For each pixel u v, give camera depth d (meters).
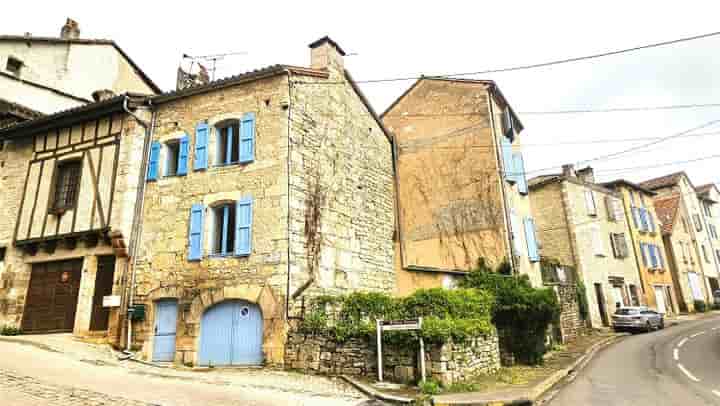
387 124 18.27
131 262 11.02
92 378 7.45
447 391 7.43
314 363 8.85
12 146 13.86
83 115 12.54
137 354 10.13
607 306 21.41
